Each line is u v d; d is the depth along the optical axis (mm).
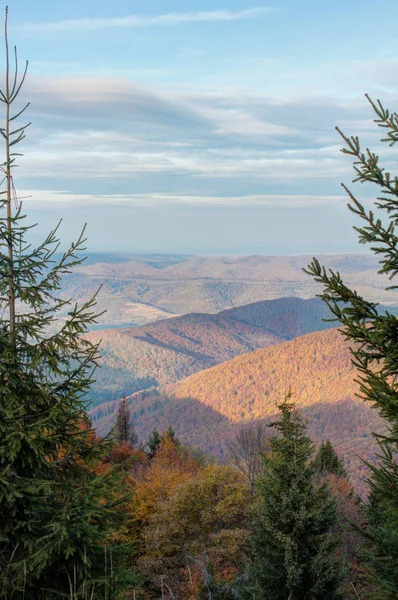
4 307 7016
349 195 5914
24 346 7086
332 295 5777
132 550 7004
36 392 6949
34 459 6930
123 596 6434
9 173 6930
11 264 6883
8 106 6910
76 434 7270
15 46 6891
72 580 6367
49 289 7059
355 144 5863
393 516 5734
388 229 5734
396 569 5699
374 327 5496
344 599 11211
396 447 5676
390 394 5332
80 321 6969
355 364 5664
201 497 19672
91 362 7102
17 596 6070
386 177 5746
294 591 11383
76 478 7285
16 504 6520
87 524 6332
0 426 6559
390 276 5809
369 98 5883
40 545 6359
